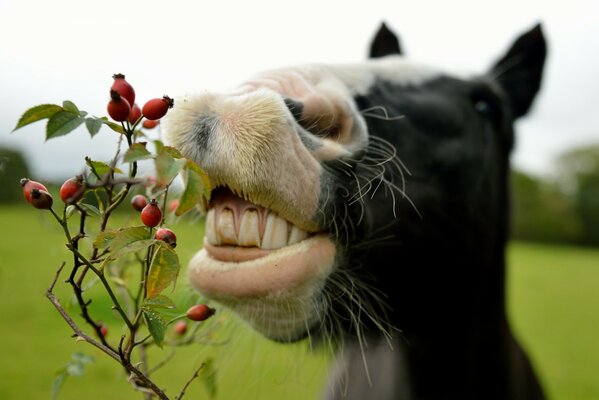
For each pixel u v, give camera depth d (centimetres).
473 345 97
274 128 59
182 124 59
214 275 62
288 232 63
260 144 58
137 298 61
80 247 84
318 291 65
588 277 705
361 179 69
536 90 119
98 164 52
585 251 1327
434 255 83
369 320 78
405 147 80
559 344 347
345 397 117
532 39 118
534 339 361
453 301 90
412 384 100
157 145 49
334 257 66
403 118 81
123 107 48
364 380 116
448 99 88
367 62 85
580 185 1588
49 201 48
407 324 87
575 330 391
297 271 62
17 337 262
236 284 61
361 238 70
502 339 103
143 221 49
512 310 471
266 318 64
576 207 1562
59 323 290
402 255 79
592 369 285
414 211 80
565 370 283
